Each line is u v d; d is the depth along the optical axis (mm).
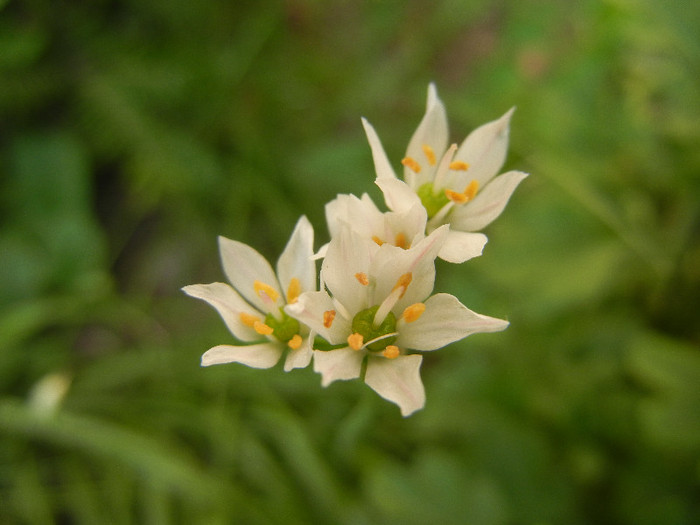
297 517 98
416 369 64
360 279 65
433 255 65
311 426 104
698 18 97
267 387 106
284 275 70
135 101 132
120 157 141
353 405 102
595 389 96
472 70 150
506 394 98
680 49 99
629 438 92
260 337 70
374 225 67
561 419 95
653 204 103
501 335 102
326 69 143
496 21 156
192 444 110
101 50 138
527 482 91
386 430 103
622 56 110
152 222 142
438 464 89
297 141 141
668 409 86
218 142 138
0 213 127
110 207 142
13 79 132
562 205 102
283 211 127
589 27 127
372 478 90
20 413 100
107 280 124
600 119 107
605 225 100
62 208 127
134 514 104
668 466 88
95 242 125
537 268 99
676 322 102
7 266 120
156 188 129
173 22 140
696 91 102
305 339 69
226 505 98
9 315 115
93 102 132
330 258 65
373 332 66
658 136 105
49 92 136
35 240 123
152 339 130
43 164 129
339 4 152
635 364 89
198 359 112
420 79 150
